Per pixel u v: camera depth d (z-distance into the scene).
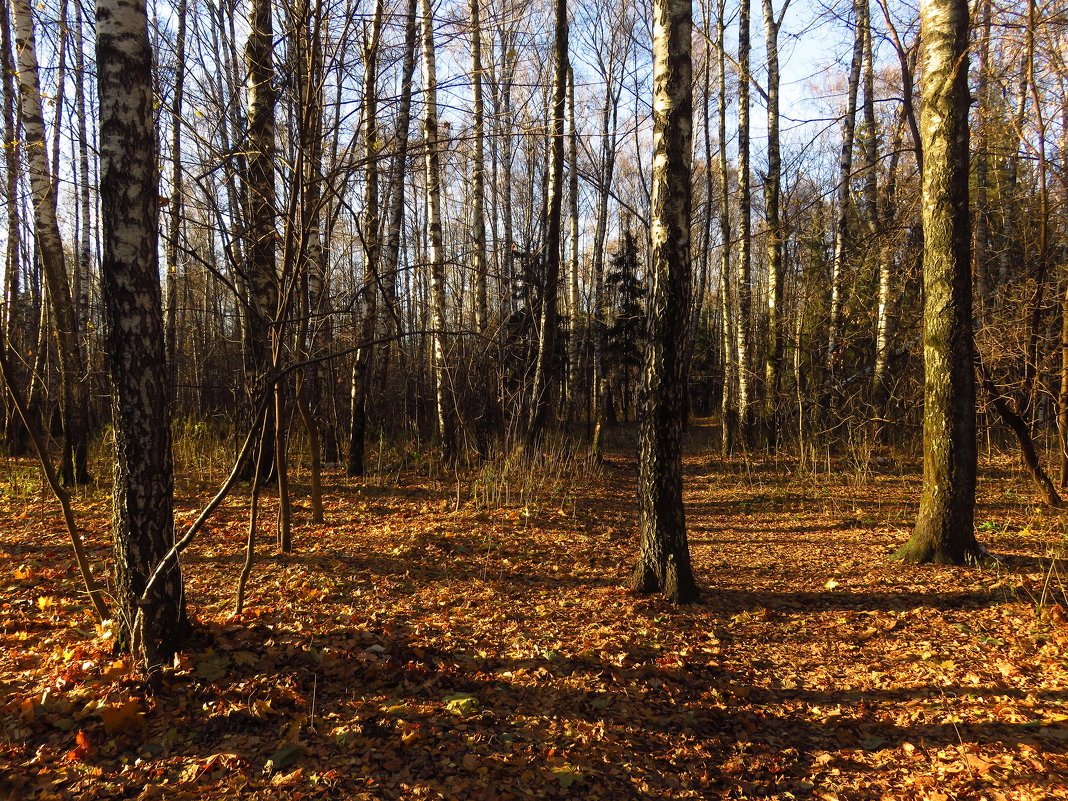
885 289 12.57
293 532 7.42
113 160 3.47
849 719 3.79
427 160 11.91
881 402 13.51
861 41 13.88
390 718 3.48
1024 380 9.25
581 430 21.56
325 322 7.06
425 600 5.43
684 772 3.30
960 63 6.03
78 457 9.89
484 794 2.96
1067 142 9.29
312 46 4.37
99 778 2.92
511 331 13.03
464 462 12.59
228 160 4.54
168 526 3.81
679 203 5.24
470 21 6.31
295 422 14.11
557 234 13.48
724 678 4.30
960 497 6.32
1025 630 4.75
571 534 7.98
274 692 3.59
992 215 12.18
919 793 3.06
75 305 14.16
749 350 17.00
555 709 3.74
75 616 4.64
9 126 11.12
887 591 5.77
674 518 5.62
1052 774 3.08
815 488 11.11
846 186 14.23
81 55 8.52
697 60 19.03
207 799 2.82
